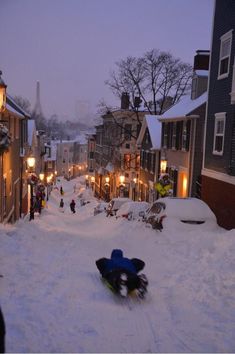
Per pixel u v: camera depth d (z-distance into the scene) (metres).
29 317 5.50
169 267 9.41
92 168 82.12
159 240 12.45
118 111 48.12
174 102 44.06
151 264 9.93
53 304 6.21
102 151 65.62
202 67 28.17
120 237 14.27
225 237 10.45
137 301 6.83
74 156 123.94
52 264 8.90
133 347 5.07
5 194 19.44
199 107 24.41
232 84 16.17
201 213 13.50
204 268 8.54
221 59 18.42
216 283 7.45
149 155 36.12
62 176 113.19
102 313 6.13
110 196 54.16
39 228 15.74
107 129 59.75
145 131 37.97
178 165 27.23
